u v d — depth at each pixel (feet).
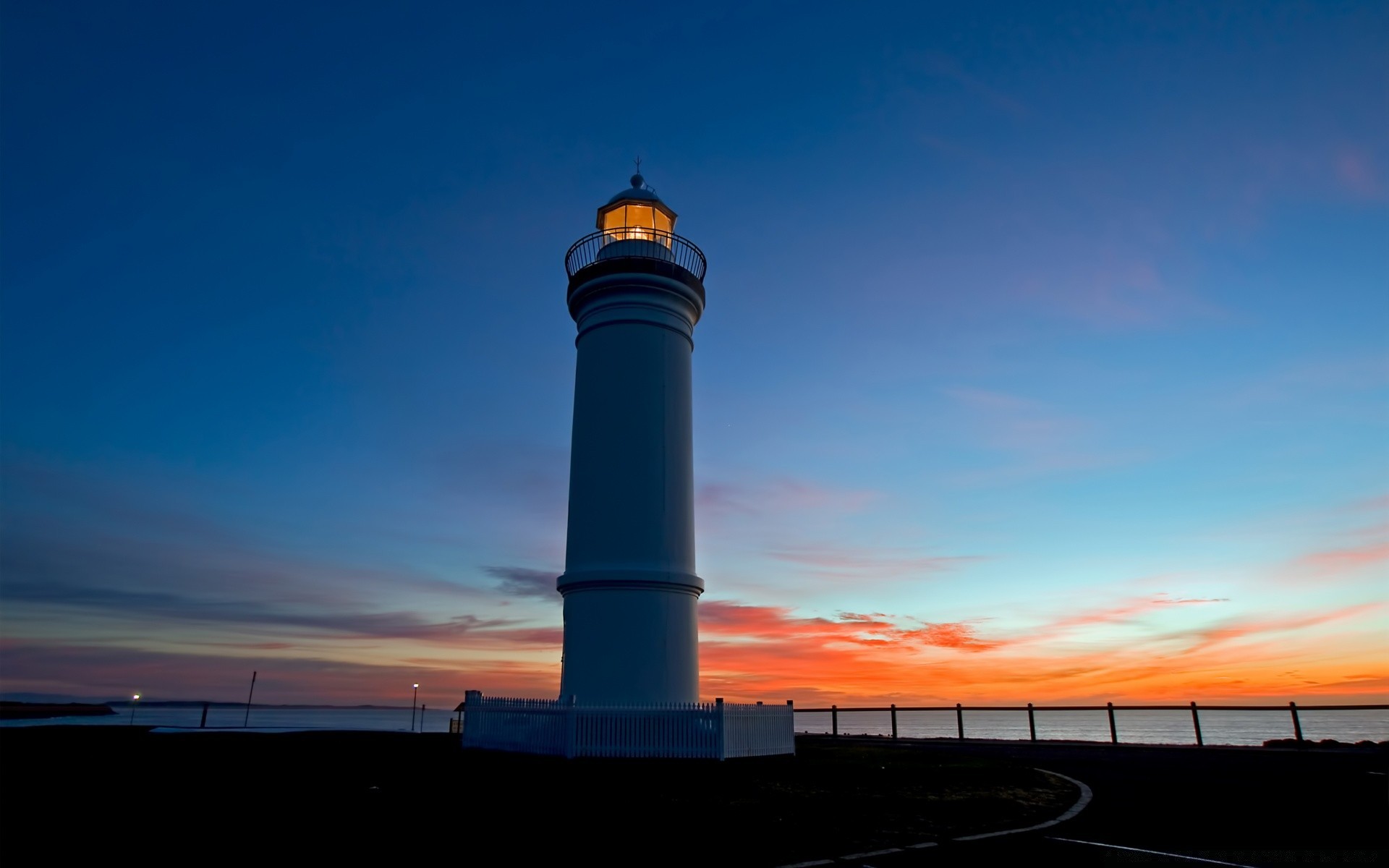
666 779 41.78
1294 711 70.18
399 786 38.75
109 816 31.01
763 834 28.37
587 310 62.44
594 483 58.23
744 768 46.34
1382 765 53.52
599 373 60.49
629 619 55.01
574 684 54.95
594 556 56.75
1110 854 25.90
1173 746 73.41
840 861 24.68
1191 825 30.99
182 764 47.98
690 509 59.57
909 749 70.95
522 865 23.71
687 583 56.49
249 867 23.32
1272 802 36.83
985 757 58.95
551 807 33.37
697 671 57.11
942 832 29.32
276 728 87.35
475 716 55.98
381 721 331.98
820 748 70.13
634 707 49.19
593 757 48.29
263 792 36.96
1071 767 52.60
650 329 61.00
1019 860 25.03
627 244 64.08
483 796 36.06
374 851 25.29
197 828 28.73
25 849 25.40
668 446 59.06
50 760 50.60
